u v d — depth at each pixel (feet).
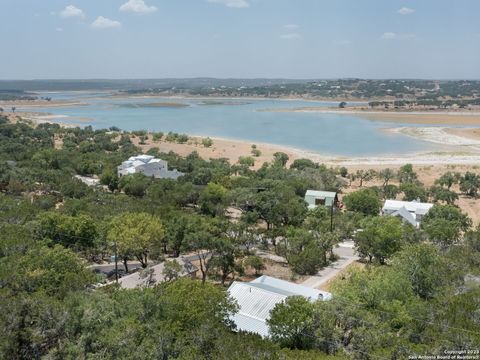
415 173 528.63
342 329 135.95
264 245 284.82
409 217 349.20
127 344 109.40
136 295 137.49
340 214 341.82
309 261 238.48
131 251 225.76
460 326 130.41
